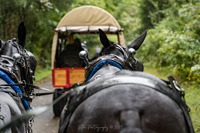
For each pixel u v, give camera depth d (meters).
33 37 14.52
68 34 8.65
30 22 11.75
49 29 16.06
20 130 2.84
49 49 18.91
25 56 3.53
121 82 2.07
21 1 8.94
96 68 2.86
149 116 1.85
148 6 14.53
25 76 3.51
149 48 12.70
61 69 6.51
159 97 1.96
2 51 3.42
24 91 3.34
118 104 1.87
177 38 7.91
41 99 8.39
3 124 2.25
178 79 8.82
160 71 11.43
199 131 4.50
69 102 2.41
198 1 7.93
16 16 11.05
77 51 7.04
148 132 1.83
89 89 2.14
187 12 7.72
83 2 17.70
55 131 5.42
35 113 2.07
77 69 6.47
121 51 3.17
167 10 11.60
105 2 21.09
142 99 1.90
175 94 2.17
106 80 2.14
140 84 2.05
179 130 1.93
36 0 10.31
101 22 7.23
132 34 16.44
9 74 3.08
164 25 10.88
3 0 8.97
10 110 2.58
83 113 2.01
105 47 3.30
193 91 7.07
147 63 13.67
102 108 1.90
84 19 7.21
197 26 7.50
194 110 5.60
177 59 8.45
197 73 7.12
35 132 5.34
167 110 1.92
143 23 15.27
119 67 2.85
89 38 22.16
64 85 6.48
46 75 14.41
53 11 13.02
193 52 7.27
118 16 21.67
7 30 11.41
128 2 22.38
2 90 2.80
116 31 7.08
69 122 2.18
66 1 11.51
